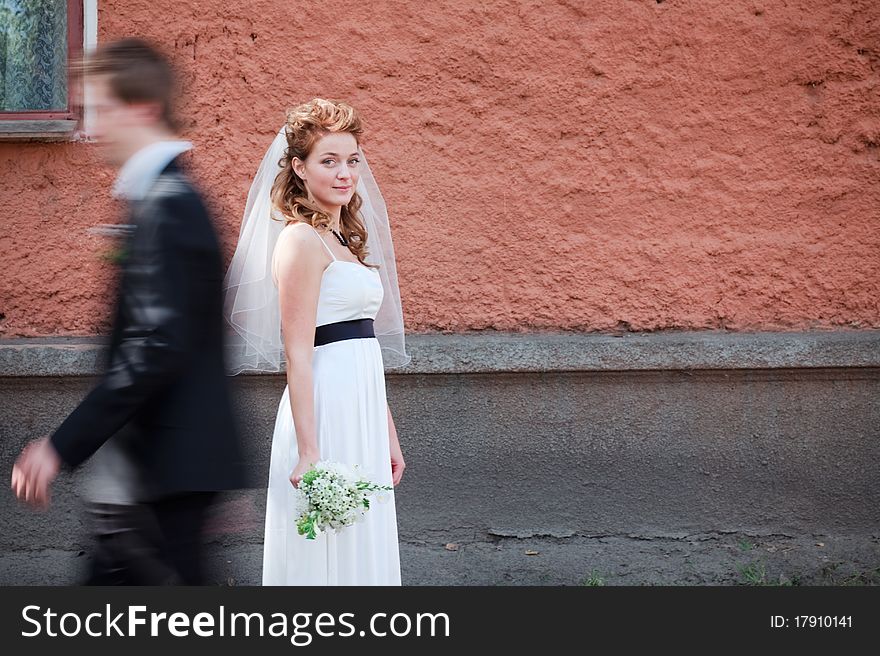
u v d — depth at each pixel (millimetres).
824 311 6043
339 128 4133
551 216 5965
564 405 5918
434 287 5969
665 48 5934
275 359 4441
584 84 5922
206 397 3396
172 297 3262
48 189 5859
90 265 5875
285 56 5844
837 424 5973
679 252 6000
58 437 3229
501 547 5910
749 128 5977
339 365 4156
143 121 3582
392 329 4789
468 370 5777
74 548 5789
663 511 5965
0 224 5859
